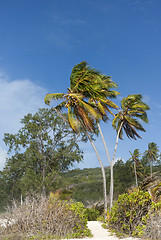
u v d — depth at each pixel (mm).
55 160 30641
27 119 30375
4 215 8852
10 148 30109
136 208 8508
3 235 7852
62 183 29734
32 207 8727
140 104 19250
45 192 27125
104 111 18719
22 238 7465
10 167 29484
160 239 7543
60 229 8227
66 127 30281
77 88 17578
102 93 17922
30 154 28906
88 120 17578
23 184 27656
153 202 8453
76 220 8711
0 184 29500
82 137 30266
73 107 18016
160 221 7949
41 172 29625
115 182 43188
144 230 8016
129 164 48406
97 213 14047
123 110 19750
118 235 8172
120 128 19547
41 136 30047
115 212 9109
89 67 16969
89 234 8328
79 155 30609
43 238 7535
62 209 8844
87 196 37844
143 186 10109
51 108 30703
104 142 18062
